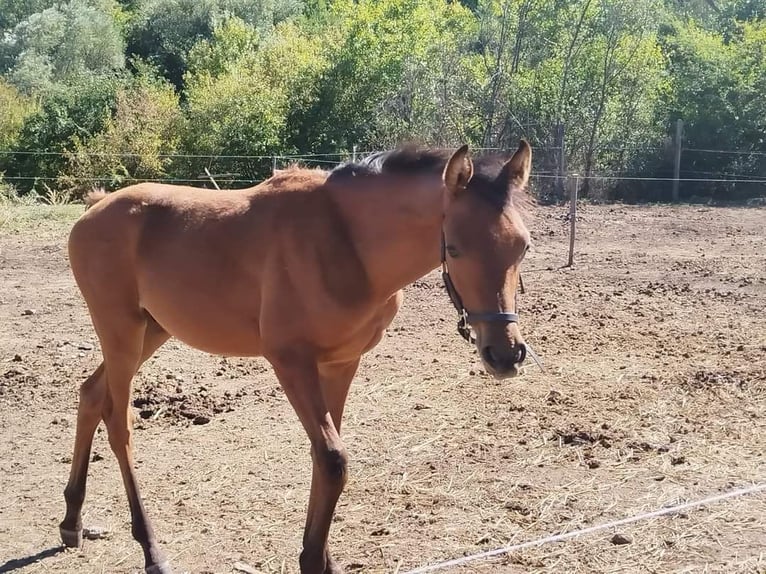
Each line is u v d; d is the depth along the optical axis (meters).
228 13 32.31
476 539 3.95
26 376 6.67
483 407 5.83
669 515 4.12
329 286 3.34
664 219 16.34
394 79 22.17
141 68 27.95
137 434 5.52
